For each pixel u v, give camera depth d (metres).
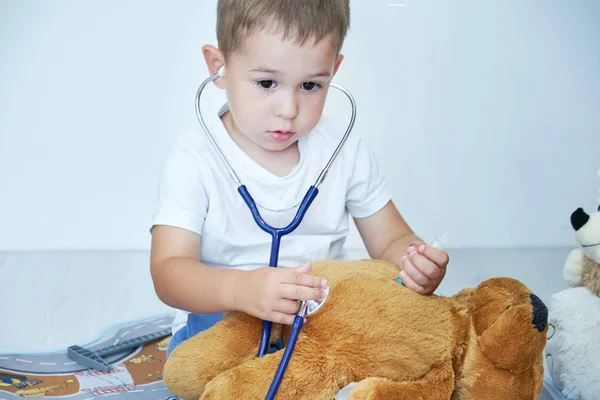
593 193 2.63
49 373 1.59
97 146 2.55
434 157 2.62
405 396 1.02
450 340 1.10
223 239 1.42
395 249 1.53
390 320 1.07
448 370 1.08
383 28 2.68
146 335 1.78
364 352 1.05
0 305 1.98
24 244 2.45
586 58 2.70
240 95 1.30
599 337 1.50
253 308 1.11
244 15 1.24
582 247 1.59
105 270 2.27
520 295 1.10
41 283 2.15
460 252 2.43
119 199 2.52
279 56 1.23
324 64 1.26
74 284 2.15
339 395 1.04
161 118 2.59
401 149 2.62
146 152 2.56
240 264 1.45
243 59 1.27
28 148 2.53
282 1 1.22
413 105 2.66
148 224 2.50
